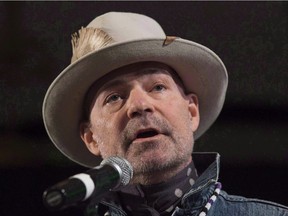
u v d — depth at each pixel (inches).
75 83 223.9
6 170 361.7
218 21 338.3
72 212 323.9
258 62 341.4
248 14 336.5
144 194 202.2
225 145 353.4
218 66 231.3
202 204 201.3
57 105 235.6
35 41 352.5
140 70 212.2
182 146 201.9
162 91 210.7
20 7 348.5
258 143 349.4
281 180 346.3
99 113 215.5
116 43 206.8
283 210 199.3
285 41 336.8
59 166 362.3
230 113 350.9
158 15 337.7
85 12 342.3
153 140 195.2
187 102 223.5
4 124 362.6
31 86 359.9
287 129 346.9
